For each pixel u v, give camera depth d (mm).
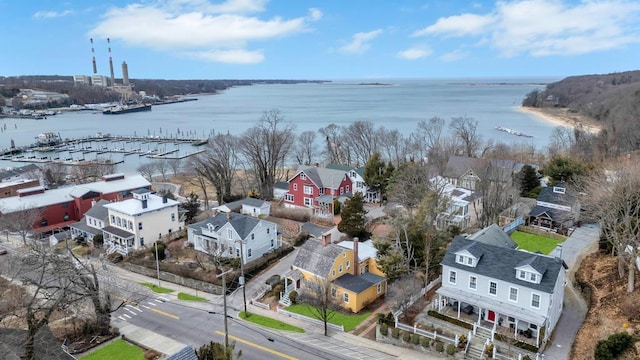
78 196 76562
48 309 35688
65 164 131750
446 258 42125
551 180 74938
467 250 40594
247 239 56750
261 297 49375
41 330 34562
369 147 111250
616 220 43625
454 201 65312
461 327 39031
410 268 49875
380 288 48719
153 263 57969
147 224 65250
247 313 45312
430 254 48156
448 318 40188
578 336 36250
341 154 116812
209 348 32156
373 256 51469
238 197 88125
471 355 35000
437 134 145750
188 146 181250
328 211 75750
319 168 85125
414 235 49312
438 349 36094
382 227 67625
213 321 43750
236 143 134250
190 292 51438
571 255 53219
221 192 86188
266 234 60094
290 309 46219
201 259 58812
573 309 41500
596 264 48531
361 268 50656
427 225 49906
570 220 61688
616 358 31469
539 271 36281
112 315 45250
